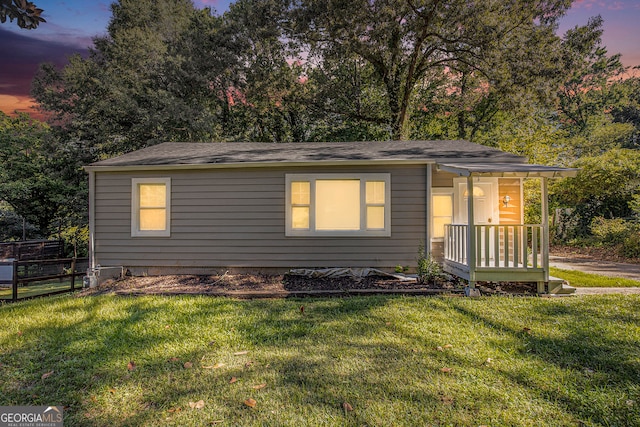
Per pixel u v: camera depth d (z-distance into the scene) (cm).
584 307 504
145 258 802
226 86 1917
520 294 608
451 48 1572
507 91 1461
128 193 809
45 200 1677
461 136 2061
